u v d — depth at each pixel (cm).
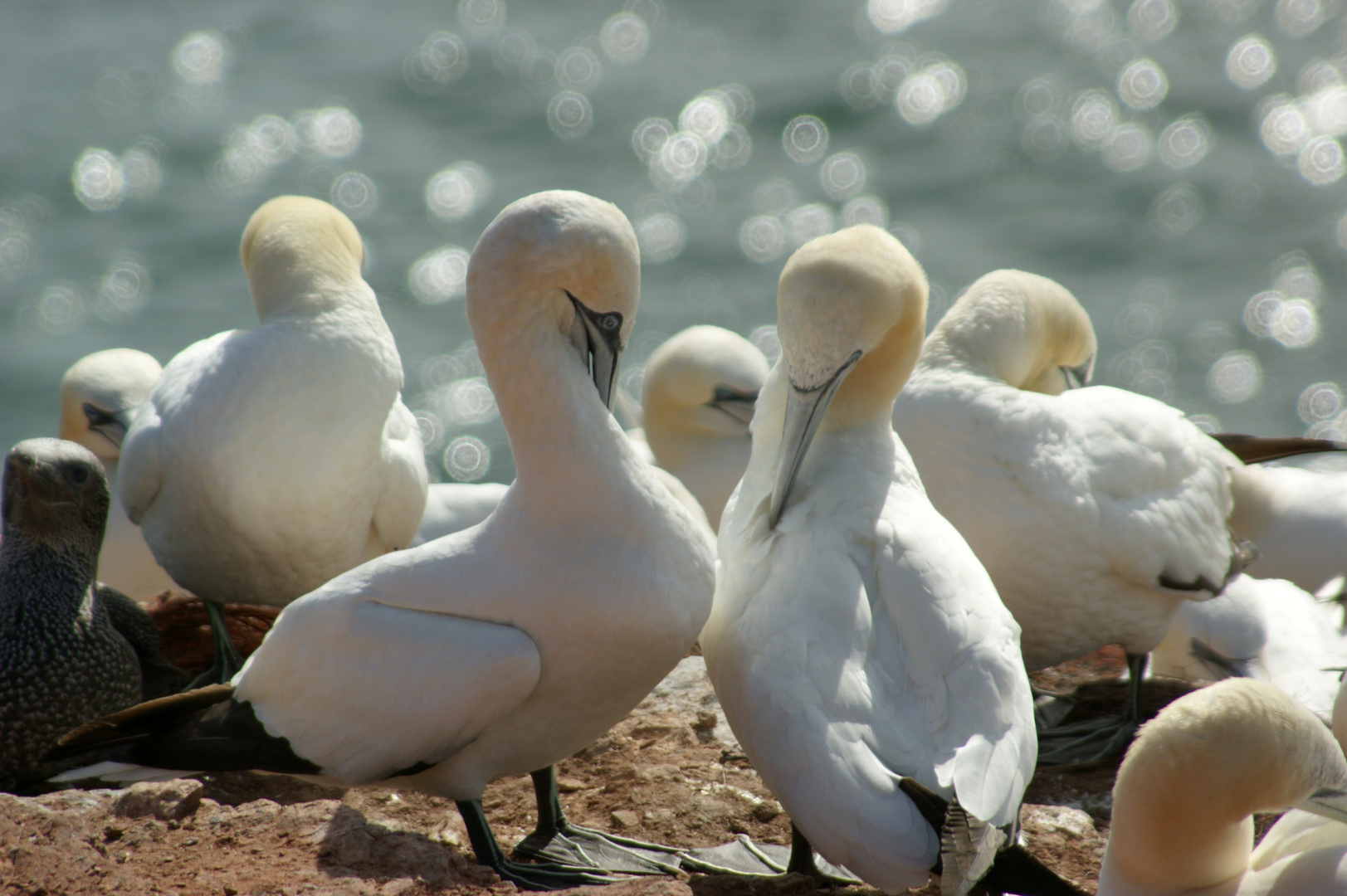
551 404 946
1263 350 4325
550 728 966
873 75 6212
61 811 977
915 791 809
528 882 961
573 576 934
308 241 1298
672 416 2003
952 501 1237
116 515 1659
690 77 6250
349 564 1303
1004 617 925
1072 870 1042
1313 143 5588
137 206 5100
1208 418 4059
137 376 1811
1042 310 1354
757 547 983
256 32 6719
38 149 5428
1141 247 4941
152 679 1355
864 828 807
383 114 5925
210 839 961
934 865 794
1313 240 4903
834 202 5262
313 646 948
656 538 953
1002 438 1225
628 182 5428
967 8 6962
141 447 1252
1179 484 1258
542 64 6400
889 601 918
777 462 1051
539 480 951
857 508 978
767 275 4847
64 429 1792
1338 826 823
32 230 4884
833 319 983
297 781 1156
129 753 998
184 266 4731
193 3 7069
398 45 6531
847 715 858
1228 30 6638
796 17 6912
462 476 3716
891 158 5622
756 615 924
